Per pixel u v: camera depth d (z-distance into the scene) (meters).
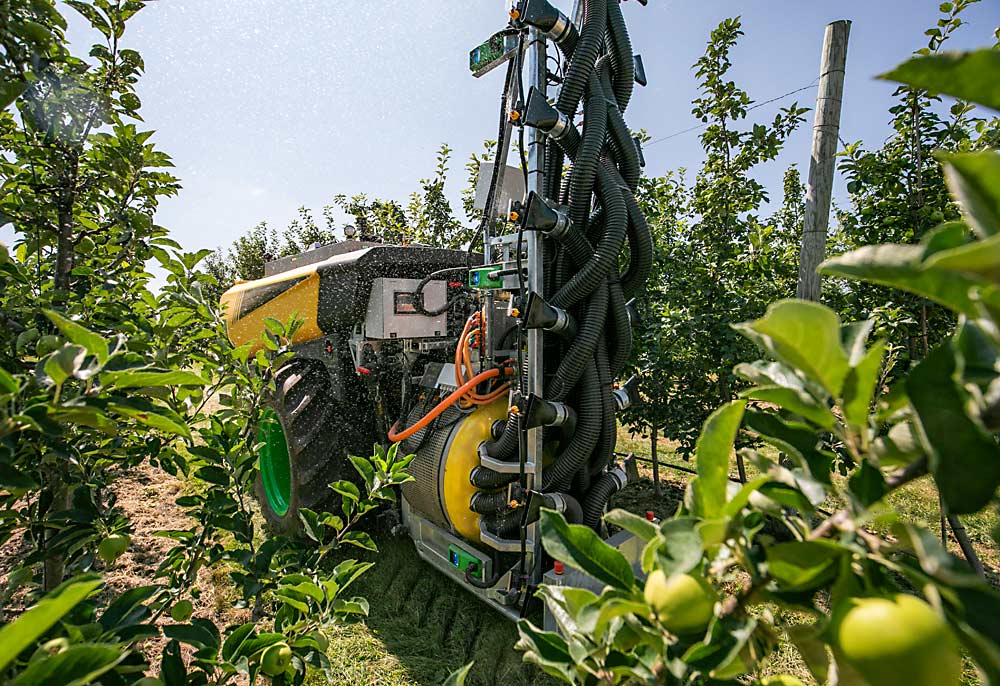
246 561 1.58
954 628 0.40
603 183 2.53
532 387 2.53
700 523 0.54
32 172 1.58
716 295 4.57
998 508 0.39
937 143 3.45
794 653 2.63
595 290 2.52
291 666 1.19
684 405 4.75
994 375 0.42
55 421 0.83
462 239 8.20
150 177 1.71
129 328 1.64
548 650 0.79
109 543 1.35
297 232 13.55
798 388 0.55
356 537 1.63
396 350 3.91
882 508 0.49
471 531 3.04
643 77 3.20
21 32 1.24
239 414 1.73
